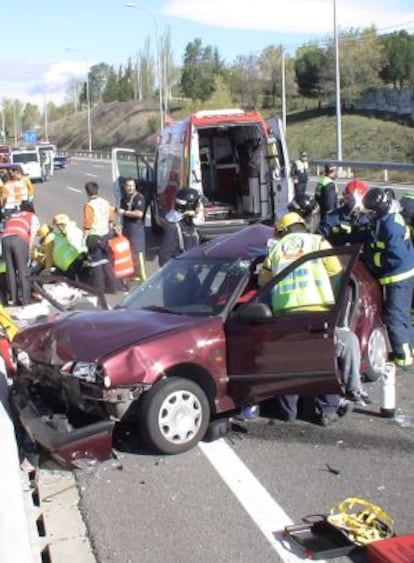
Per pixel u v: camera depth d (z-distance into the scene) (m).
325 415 6.01
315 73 75.25
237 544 4.26
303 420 6.20
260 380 5.66
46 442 5.27
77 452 5.25
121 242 11.65
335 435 5.86
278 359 5.57
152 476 5.22
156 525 4.52
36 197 31.55
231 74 86.31
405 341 7.20
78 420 5.83
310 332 5.44
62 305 7.82
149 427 5.45
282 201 14.79
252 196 15.47
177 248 8.70
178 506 4.76
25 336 6.21
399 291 7.05
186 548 4.23
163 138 16.84
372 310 6.91
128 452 5.64
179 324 5.74
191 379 5.71
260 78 80.81
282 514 4.59
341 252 5.54
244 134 15.69
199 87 91.75
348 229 8.42
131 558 4.16
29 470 5.43
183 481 5.12
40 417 5.61
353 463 5.32
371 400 6.57
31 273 11.39
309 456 5.47
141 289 6.72
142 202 12.49
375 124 59.59
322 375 5.45
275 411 6.41
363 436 5.82
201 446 5.74
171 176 15.55
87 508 4.78
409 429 5.95
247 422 6.18
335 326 5.41
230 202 16.30
